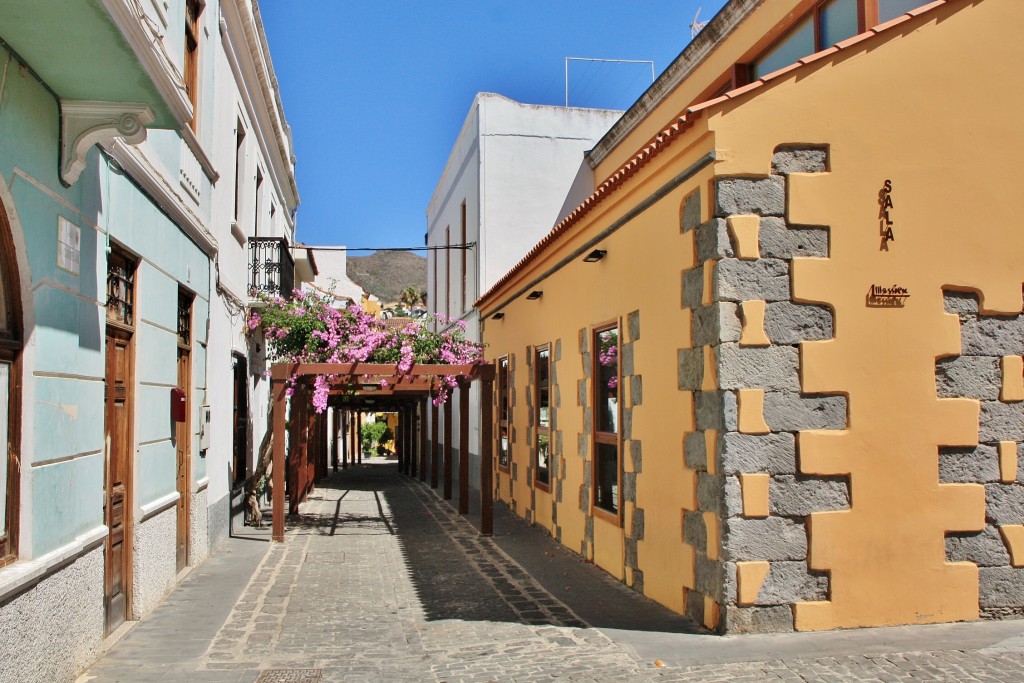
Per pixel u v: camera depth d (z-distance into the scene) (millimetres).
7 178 4219
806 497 6086
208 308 9883
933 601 6211
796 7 8586
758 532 6020
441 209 23703
